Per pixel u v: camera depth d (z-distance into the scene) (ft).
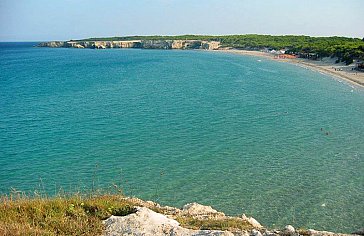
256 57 608.19
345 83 307.58
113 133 148.25
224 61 535.60
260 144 134.72
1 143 134.62
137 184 99.96
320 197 90.79
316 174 105.81
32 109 193.88
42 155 122.52
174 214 54.90
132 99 225.56
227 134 147.54
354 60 428.56
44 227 40.91
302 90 270.67
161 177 104.53
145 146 131.95
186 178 103.65
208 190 95.55
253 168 110.63
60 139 140.05
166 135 145.69
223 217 55.11
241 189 95.91
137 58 618.03
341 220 79.66
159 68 436.35
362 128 159.43
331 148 130.52
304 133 150.41
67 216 44.75
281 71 401.90
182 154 123.44
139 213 45.55
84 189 96.12
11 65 488.85
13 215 43.45
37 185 99.35
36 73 384.06
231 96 239.09
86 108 197.26
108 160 118.11
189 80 324.19
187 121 168.35
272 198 90.48
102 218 45.68
